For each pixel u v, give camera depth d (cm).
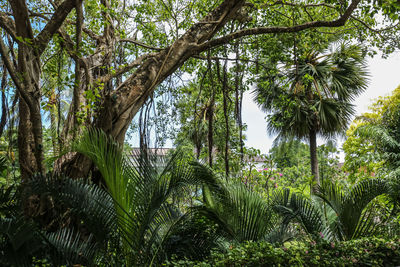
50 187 367
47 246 363
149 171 405
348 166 1340
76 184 382
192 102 722
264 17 715
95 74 620
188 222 454
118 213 386
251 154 732
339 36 1055
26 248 323
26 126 487
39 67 489
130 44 771
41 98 509
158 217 422
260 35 717
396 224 593
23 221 336
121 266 388
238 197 476
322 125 1245
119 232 388
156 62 546
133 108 512
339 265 416
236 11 591
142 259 388
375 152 1274
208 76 718
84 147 396
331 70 1204
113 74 594
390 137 1269
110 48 636
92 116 512
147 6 730
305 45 747
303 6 634
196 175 434
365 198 560
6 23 461
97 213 372
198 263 371
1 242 315
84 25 654
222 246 447
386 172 1116
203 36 574
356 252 449
